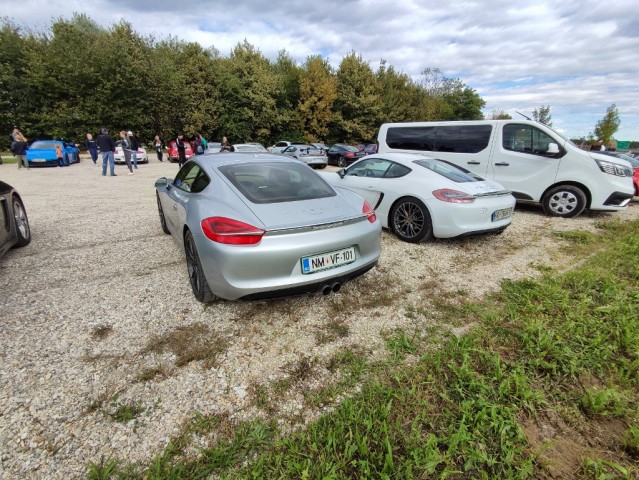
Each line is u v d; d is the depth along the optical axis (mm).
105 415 1781
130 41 27359
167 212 3953
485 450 1585
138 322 2633
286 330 2568
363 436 1646
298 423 1754
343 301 3018
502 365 2143
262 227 2361
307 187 3043
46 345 2336
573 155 6344
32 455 1556
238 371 2127
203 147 17766
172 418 1773
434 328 2609
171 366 2160
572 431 1716
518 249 4590
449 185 4477
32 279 3395
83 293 3096
